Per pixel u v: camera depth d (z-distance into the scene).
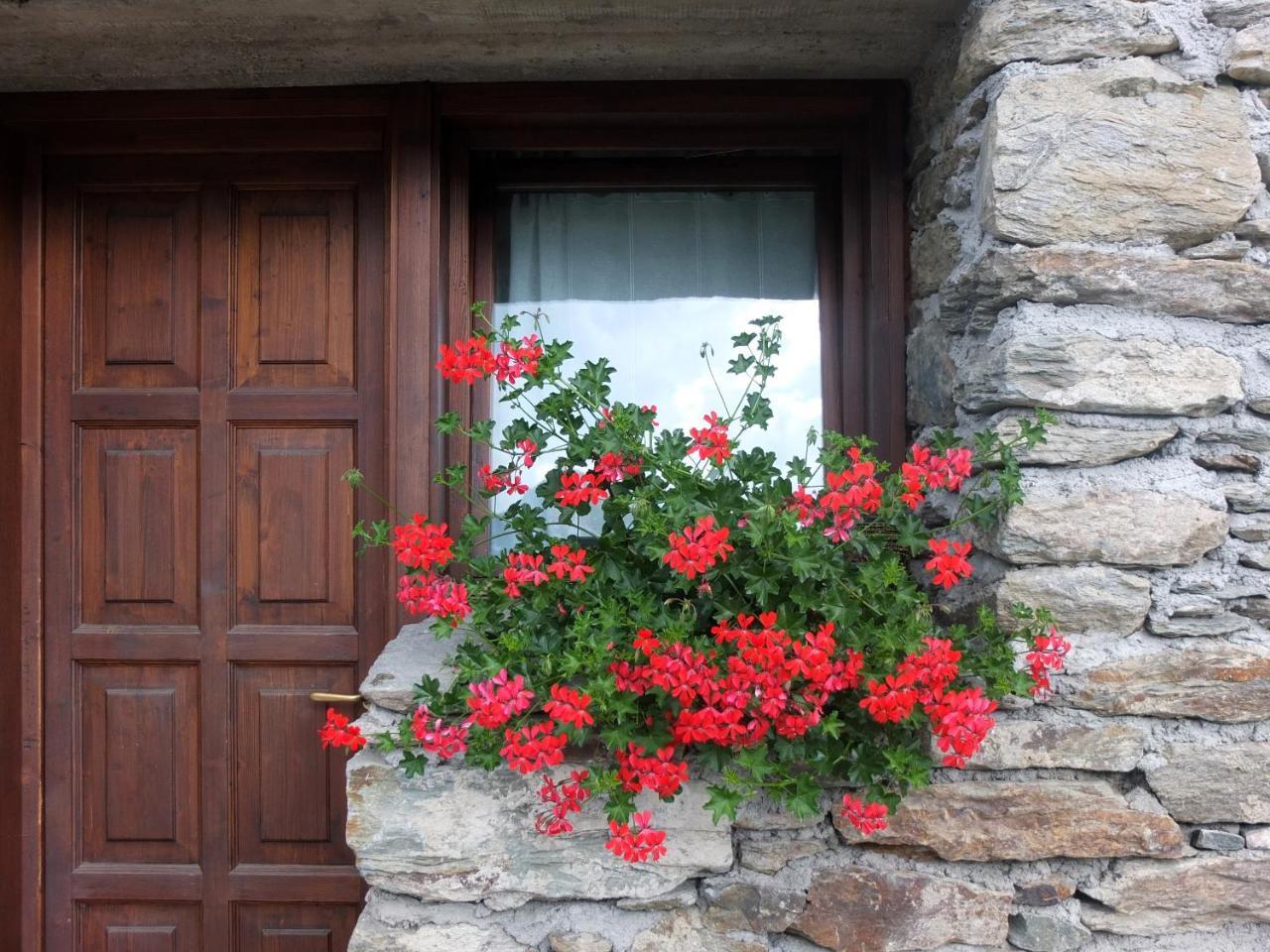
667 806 1.37
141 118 1.87
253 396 1.91
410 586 1.36
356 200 1.92
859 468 1.24
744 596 1.31
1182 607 1.37
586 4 1.59
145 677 1.91
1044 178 1.38
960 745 1.17
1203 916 1.39
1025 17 1.41
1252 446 1.40
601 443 1.35
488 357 1.35
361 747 1.36
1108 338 1.37
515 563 1.31
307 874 1.88
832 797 1.41
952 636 1.33
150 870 1.89
